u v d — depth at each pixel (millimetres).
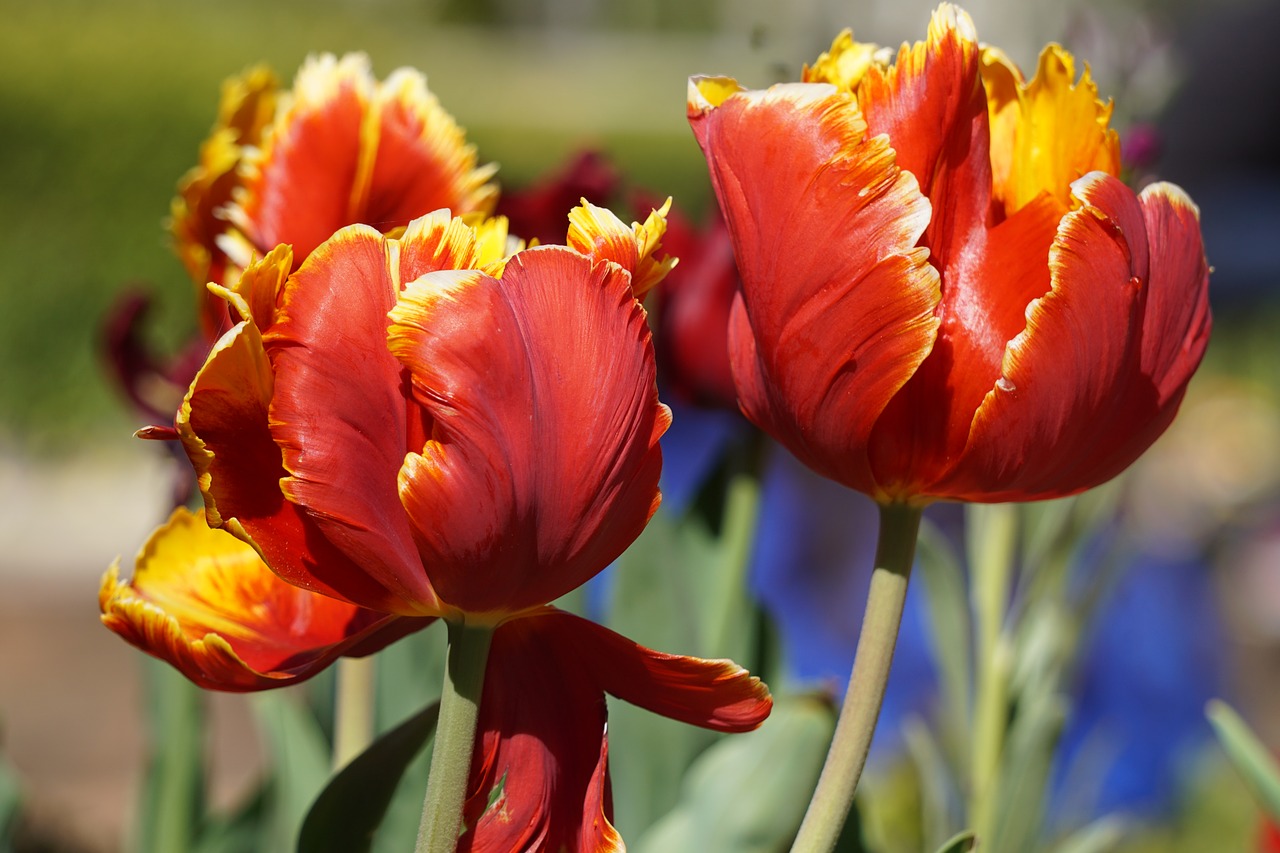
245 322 581
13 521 5523
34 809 2432
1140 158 882
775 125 608
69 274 6914
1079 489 630
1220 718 717
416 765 739
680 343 980
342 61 710
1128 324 609
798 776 740
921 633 1854
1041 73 635
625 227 599
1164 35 985
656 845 756
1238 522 3383
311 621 638
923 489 621
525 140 9703
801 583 2180
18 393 6746
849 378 609
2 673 3918
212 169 710
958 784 959
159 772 972
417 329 581
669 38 20844
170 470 1003
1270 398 5641
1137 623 2084
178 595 632
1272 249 8555
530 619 613
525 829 609
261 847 928
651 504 604
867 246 603
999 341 615
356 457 589
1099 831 912
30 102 7027
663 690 613
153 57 7488
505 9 20344
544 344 587
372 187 702
